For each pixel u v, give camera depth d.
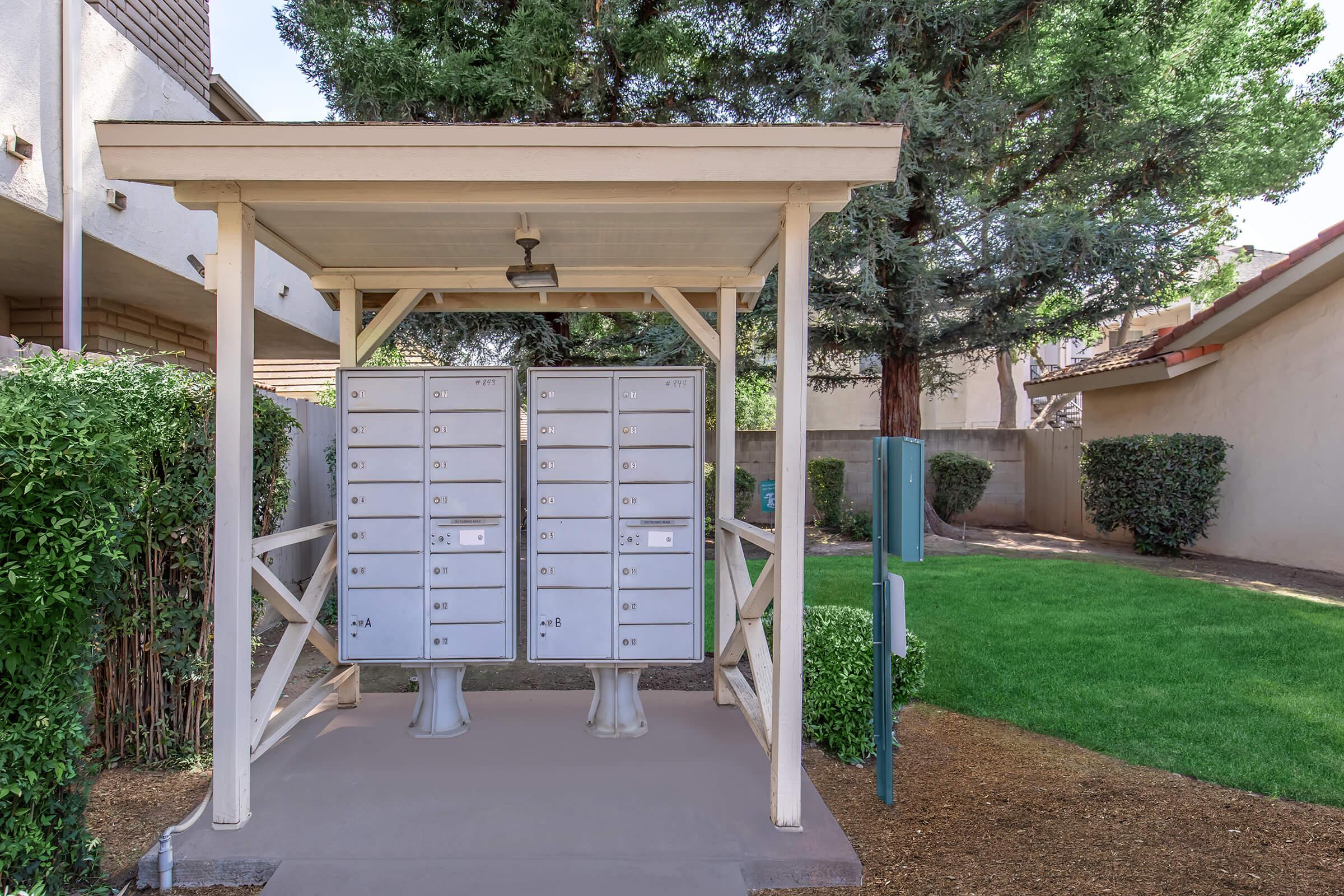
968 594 7.23
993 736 4.32
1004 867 3.02
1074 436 12.55
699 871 2.80
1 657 2.21
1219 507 10.00
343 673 4.49
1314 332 8.77
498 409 3.91
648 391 3.91
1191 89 10.05
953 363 19.31
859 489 13.50
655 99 9.20
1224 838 3.22
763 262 4.11
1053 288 9.46
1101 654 5.50
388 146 2.81
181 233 6.02
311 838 2.99
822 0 8.52
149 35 6.15
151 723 3.94
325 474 8.09
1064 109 9.02
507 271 3.78
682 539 3.93
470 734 4.09
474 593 3.92
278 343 9.43
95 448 2.43
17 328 6.72
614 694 4.09
